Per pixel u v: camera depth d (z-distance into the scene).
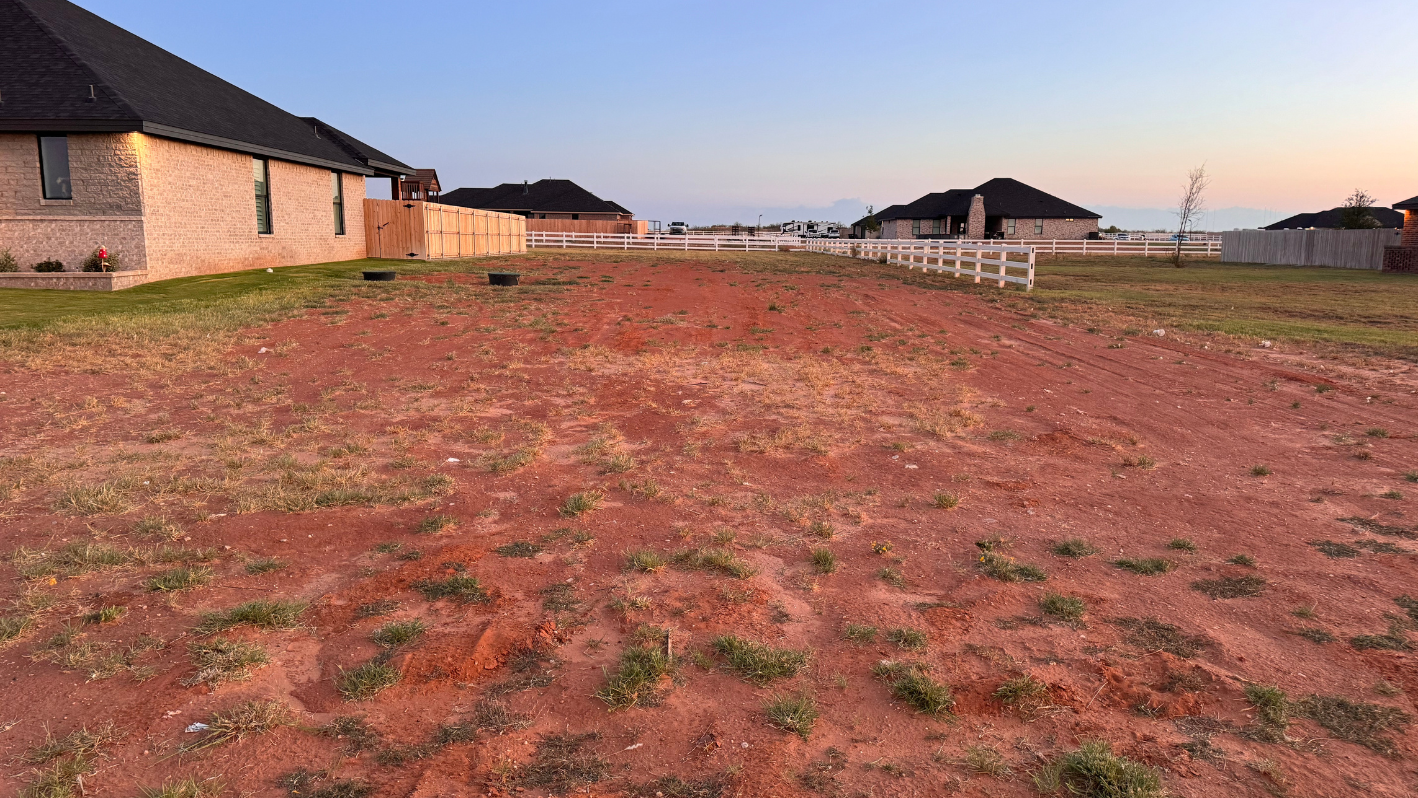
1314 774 3.29
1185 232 65.44
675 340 14.12
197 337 12.54
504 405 9.62
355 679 3.88
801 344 14.14
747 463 7.66
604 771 3.30
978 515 6.40
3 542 5.32
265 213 23.78
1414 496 6.87
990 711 3.76
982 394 10.67
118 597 4.63
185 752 3.32
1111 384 11.43
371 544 5.56
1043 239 66.75
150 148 18.52
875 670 4.09
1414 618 4.66
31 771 3.16
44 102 17.36
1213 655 4.27
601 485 6.92
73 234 18.23
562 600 4.79
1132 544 5.84
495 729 3.57
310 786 3.15
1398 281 30.64
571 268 28.03
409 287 19.31
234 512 6.02
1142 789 3.13
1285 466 7.78
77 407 8.82
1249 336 15.63
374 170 31.95
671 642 4.34
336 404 9.37
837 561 5.46
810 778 3.28
